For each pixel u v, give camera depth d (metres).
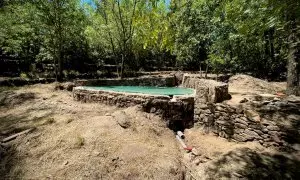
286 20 3.53
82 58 22.12
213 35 14.73
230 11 4.26
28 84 14.76
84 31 19.11
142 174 5.36
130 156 5.84
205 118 7.65
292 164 5.04
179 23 13.34
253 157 5.54
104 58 25.03
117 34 19.56
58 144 6.17
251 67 18.84
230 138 6.80
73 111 8.56
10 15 15.62
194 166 5.75
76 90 10.44
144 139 6.70
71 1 16.83
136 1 16.20
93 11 19.97
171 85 18.00
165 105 8.17
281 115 5.99
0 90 12.07
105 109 8.77
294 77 7.43
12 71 17.22
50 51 16.78
